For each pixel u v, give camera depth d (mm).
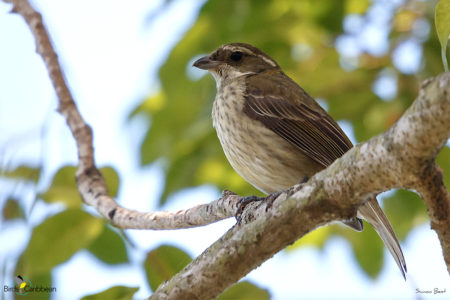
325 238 15164
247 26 14391
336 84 13906
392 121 13430
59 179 10227
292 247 15328
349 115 14102
